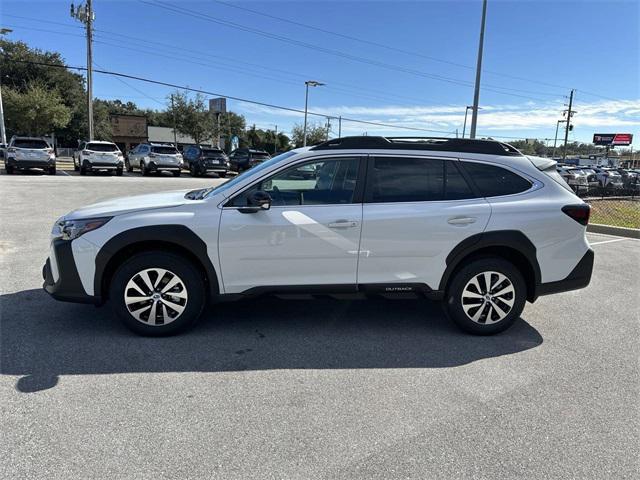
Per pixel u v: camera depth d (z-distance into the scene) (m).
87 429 2.82
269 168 4.20
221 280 4.15
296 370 3.68
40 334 4.20
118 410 3.03
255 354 3.95
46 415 2.95
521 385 3.55
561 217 4.38
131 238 3.99
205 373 3.57
